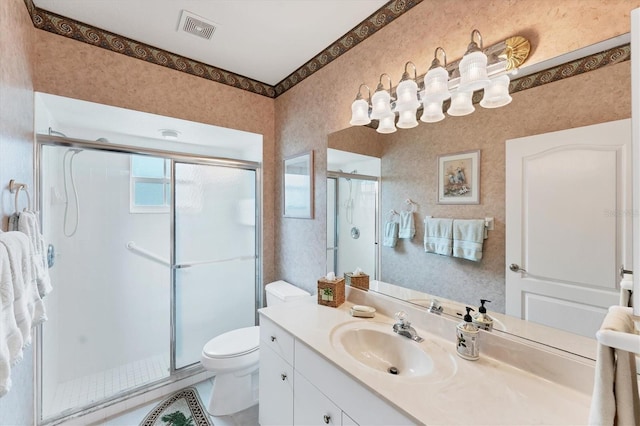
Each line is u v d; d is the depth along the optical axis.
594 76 0.92
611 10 0.88
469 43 1.17
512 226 1.12
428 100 1.27
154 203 2.44
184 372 2.24
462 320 1.25
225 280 2.53
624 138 0.87
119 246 2.33
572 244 0.97
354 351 1.30
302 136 2.20
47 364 1.83
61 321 2.06
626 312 0.64
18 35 1.27
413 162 1.45
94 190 2.22
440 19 1.33
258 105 2.43
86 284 2.19
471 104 1.22
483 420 0.78
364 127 1.69
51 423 1.69
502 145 1.14
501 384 0.94
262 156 2.49
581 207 0.95
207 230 2.46
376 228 1.64
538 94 1.04
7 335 0.80
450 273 1.31
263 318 1.56
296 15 1.60
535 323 1.06
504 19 1.12
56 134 1.97
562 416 0.80
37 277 1.13
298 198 2.24
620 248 0.88
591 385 0.89
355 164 1.76
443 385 0.93
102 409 1.81
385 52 1.56
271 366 1.48
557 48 0.99
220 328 2.52
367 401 0.93
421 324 1.36
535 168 1.06
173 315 2.30
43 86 1.57
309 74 2.10
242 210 2.60
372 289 1.67
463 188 1.27
